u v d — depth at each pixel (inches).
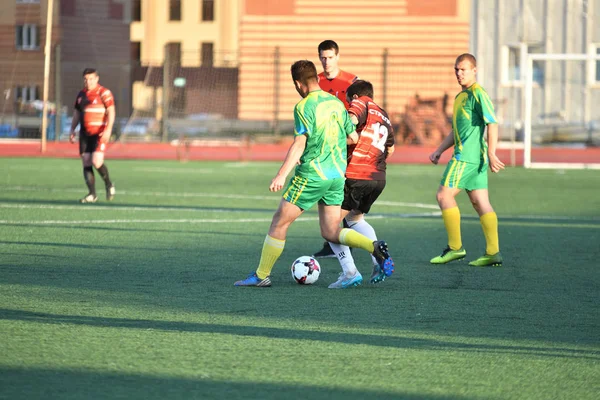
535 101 3361.2
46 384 417.4
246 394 406.0
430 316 585.6
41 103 3631.9
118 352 476.7
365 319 572.1
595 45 3326.8
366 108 763.4
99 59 4242.1
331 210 687.7
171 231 1034.1
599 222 1213.1
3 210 1232.8
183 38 6072.8
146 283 693.3
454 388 420.5
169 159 2709.2
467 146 829.2
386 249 667.4
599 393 415.8
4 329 526.9
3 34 4055.1
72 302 612.7
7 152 2785.4
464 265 829.8
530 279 748.6
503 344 508.4
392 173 2208.4
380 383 426.3
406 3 3673.7
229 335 520.4
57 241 931.3
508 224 1184.2
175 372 440.1
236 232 1035.9
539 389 421.4
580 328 553.9
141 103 3831.2
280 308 604.1
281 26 3713.1
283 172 649.6
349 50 3695.9
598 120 3326.8
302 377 434.3
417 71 3609.7
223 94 3666.3
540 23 3344.0
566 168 2443.4
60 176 1907.0
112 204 1348.4
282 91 3663.9
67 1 4148.6
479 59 3383.4
